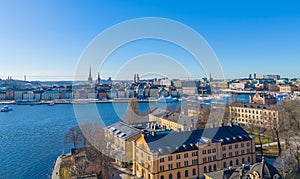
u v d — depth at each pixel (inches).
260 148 2433.6
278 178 1406.3
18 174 2022.6
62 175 1846.7
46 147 2721.5
